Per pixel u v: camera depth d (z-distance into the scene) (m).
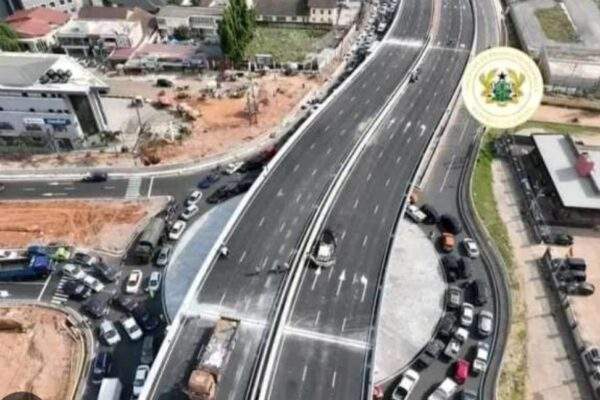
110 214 110.25
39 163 123.31
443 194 115.50
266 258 89.50
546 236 106.44
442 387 79.44
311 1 177.88
